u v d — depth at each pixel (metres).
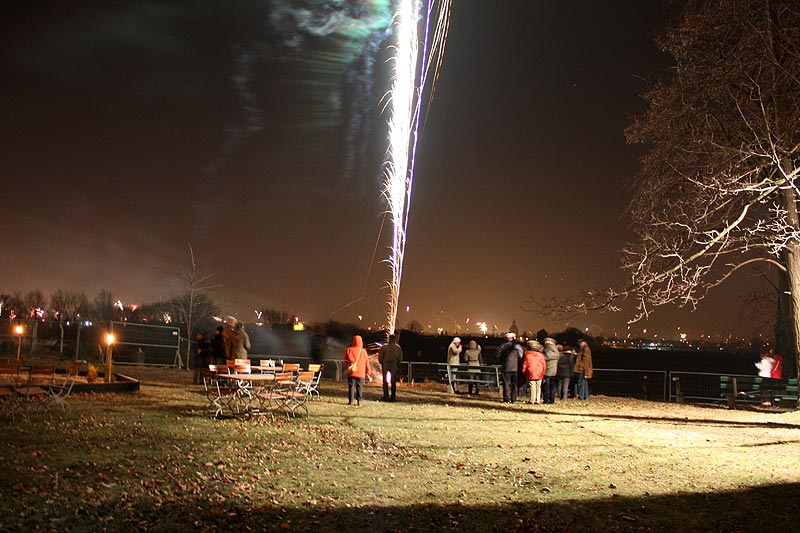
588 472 10.42
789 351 22.36
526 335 22.47
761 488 9.73
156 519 7.17
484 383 22.67
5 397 13.77
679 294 18.30
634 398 25.12
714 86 18.86
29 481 8.14
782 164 18.95
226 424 13.12
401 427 14.11
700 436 14.57
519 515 8.05
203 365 20.97
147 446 10.55
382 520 7.61
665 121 20.27
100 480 8.43
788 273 22.11
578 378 22.84
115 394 16.67
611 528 7.72
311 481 9.09
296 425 13.55
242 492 8.36
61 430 11.37
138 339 31.98
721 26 18.39
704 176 18.39
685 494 9.27
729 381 23.78
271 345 44.59
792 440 14.28
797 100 18.55
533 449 12.20
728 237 19.08
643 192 21.36
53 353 29.89
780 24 17.02
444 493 8.84
